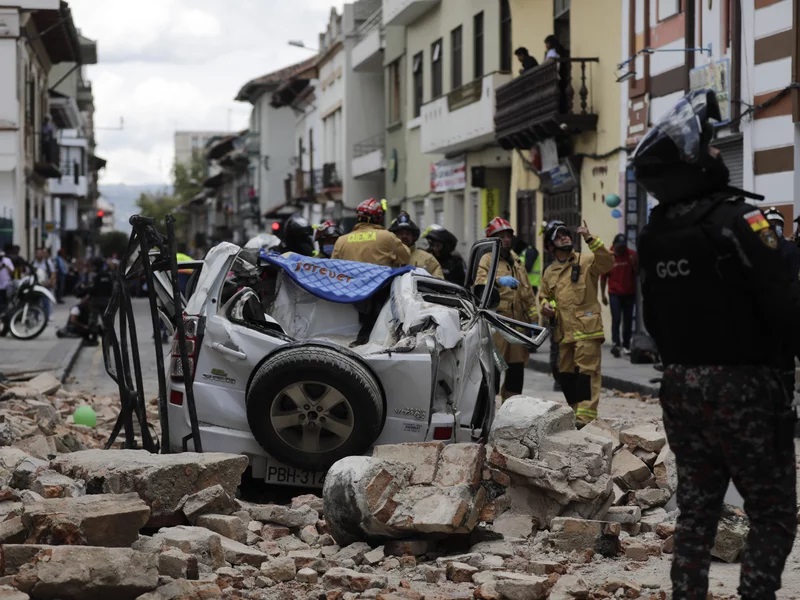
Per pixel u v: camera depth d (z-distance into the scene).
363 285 9.94
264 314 9.61
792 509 4.96
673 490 8.25
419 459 7.34
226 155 105.25
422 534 7.11
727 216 4.84
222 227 114.38
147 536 6.84
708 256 4.86
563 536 7.18
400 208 44.00
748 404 4.86
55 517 6.28
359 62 48.44
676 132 4.96
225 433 8.81
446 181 37.47
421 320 8.85
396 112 44.34
